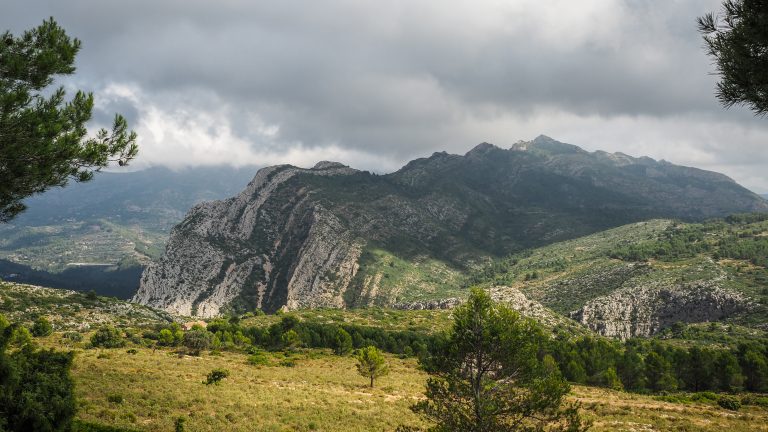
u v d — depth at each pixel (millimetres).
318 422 42656
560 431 21594
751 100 12477
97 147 19578
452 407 22766
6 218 19031
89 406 38562
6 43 18172
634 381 96438
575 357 97312
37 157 17891
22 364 24578
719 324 164875
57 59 18625
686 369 96438
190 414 41500
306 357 109750
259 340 137875
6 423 22391
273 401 50625
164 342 115062
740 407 65312
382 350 136000
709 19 12656
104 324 151875
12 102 16984
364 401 56250
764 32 11430
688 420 53281
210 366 77875
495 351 22375
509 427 21578
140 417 38969
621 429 46250
